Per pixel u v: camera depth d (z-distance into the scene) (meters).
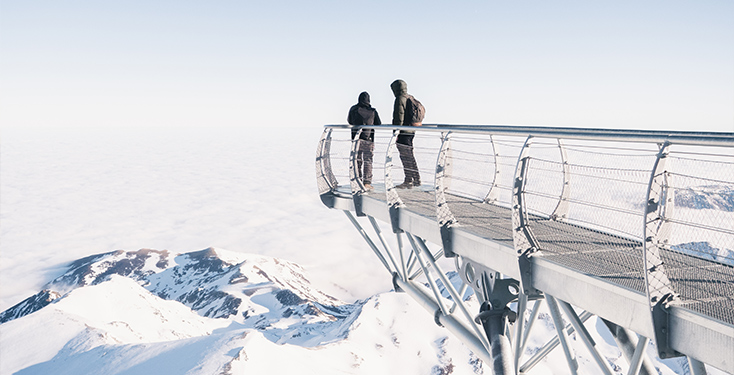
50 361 166.12
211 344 150.00
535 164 4.83
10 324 194.88
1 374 160.88
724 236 3.07
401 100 9.15
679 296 3.53
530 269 4.96
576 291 4.31
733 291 3.60
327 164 11.46
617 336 4.75
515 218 4.87
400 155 9.32
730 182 3.05
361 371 173.25
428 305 9.34
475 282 6.34
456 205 7.71
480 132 5.68
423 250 7.82
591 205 4.18
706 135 3.04
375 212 9.27
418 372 185.12
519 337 5.68
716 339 3.07
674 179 3.63
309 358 165.62
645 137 3.50
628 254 4.64
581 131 4.12
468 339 7.85
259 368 141.38
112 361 150.50
